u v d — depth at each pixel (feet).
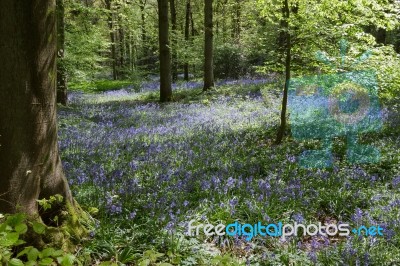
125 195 19.88
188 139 32.37
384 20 28.84
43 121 14.93
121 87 96.89
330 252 15.49
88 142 31.73
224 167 24.79
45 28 14.52
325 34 29.66
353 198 20.15
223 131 35.27
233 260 14.37
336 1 27.35
